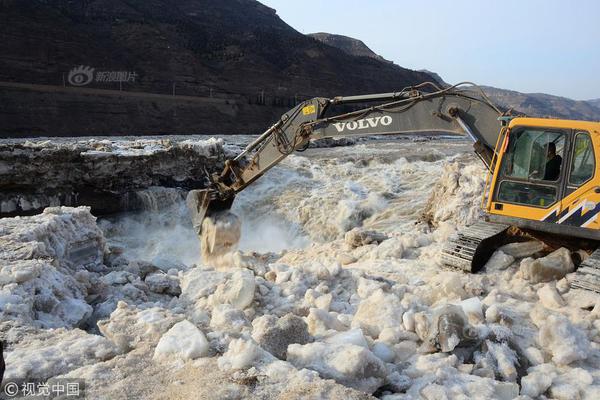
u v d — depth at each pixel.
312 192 22.19
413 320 5.47
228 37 91.88
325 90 87.81
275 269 8.23
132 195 20.69
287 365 4.20
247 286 6.57
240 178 10.11
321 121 9.53
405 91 9.16
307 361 4.37
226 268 9.02
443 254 8.20
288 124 9.81
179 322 5.02
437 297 6.83
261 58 85.25
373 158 28.19
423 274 8.06
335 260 9.95
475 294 7.09
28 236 7.86
